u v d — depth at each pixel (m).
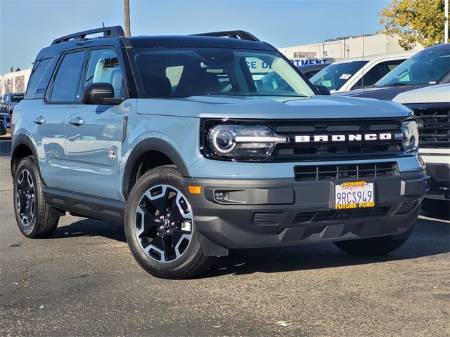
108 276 5.64
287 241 4.90
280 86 6.51
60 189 6.91
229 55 6.53
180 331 4.28
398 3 34.94
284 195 4.73
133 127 5.61
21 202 7.61
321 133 4.94
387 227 5.29
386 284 5.21
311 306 4.70
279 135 4.82
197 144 4.91
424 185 5.38
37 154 7.24
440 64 9.27
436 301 4.76
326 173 4.92
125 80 5.98
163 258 5.33
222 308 4.70
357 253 6.20
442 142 7.20
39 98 7.53
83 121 6.34
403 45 36.00
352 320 4.40
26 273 5.86
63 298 5.06
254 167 4.74
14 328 4.43
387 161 5.16
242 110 4.89
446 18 31.12
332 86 12.01
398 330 4.21
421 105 7.35
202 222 4.88
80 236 7.54
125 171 5.69
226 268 5.77
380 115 5.21
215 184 4.77
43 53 7.91
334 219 4.98
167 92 5.88
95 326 4.42
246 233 4.80
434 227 7.55
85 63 6.79
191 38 6.61
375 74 11.26
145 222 5.44
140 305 4.82
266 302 4.81
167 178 5.20
